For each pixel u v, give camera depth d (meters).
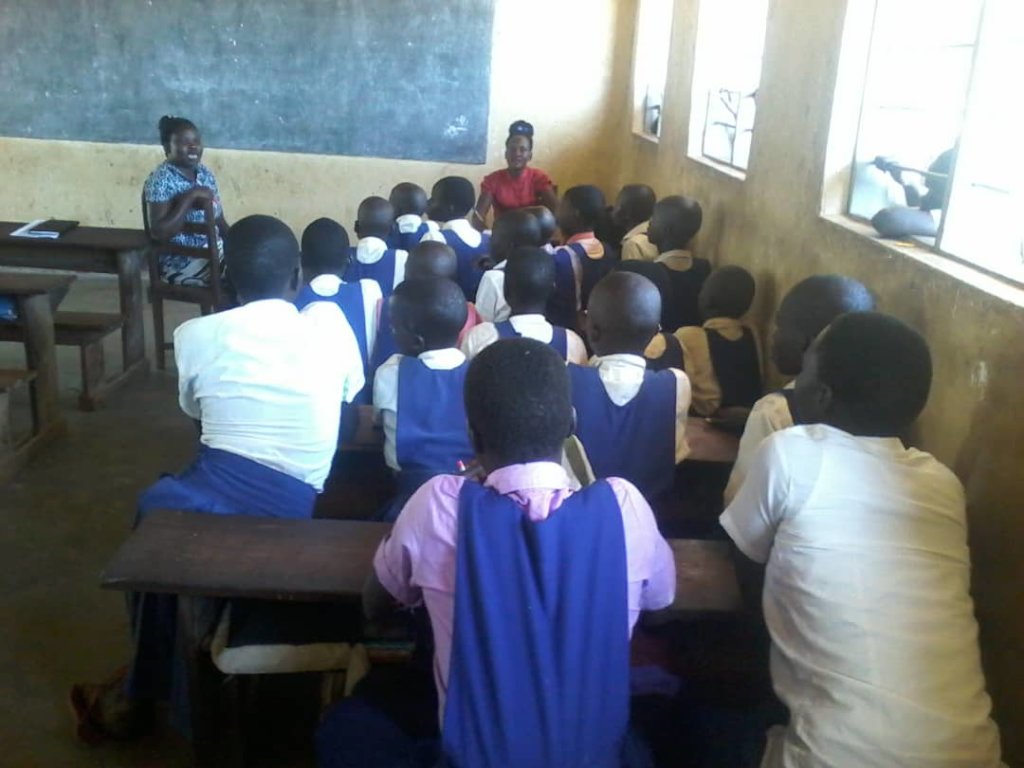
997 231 2.01
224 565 1.48
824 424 1.41
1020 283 1.71
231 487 1.78
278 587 1.43
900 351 1.37
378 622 1.51
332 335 1.94
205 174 4.21
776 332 1.98
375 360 2.68
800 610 1.29
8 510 2.79
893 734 1.17
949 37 2.35
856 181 2.57
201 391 1.81
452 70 5.68
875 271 2.21
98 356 3.74
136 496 2.92
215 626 1.65
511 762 1.13
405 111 5.74
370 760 1.29
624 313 2.03
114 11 5.47
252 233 1.87
